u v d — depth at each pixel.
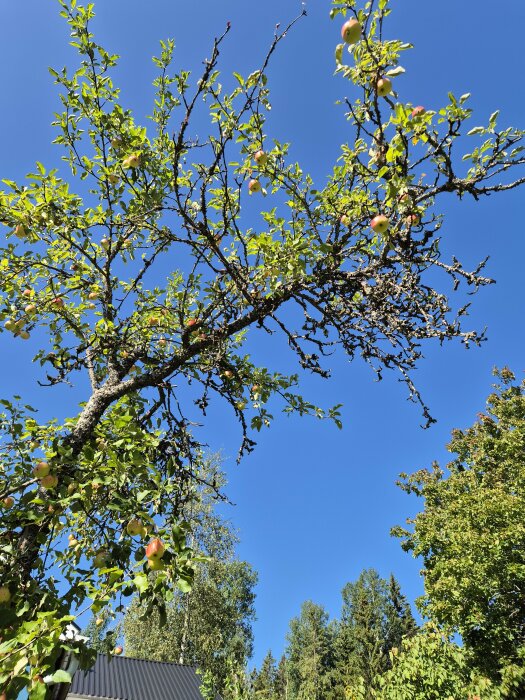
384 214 3.03
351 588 49.50
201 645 18.81
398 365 3.01
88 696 12.64
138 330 4.79
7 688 1.76
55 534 3.27
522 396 18.20
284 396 4.30
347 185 3.72
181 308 4.52
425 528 15.29
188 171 4.70
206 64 3.07
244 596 27.81
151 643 19.03
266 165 3.43
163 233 3.72
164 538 2.46
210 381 4.39
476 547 12.22
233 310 4.11
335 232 3.40
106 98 4.34
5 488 3.13
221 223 3.98
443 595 12.95
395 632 40.59
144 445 3.17
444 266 2.77
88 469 2.85
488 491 13.80
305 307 3.47
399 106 2.51
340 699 35.06
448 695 8.93
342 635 43.56
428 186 2.80
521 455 15.54
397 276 3.05
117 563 2.71
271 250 3.34
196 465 4.73
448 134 2.60
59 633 1.90
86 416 3.69
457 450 18.72
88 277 4.91
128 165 3.97
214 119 3.28
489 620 12.09
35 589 2.58
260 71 3.10
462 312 2.77
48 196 3.81
